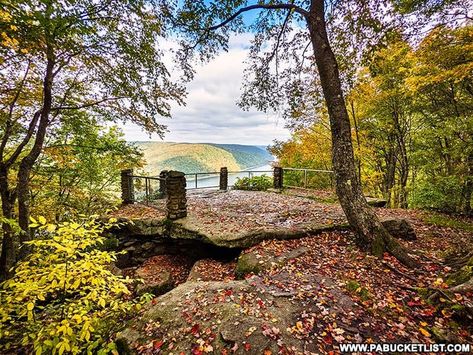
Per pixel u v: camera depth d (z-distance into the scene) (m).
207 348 2.71
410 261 4.41
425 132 9.83
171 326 3.14
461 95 9.05
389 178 15.88
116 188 11.58
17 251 6.20
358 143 13.79
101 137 9.21
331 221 6.59
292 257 4.89
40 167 8.30
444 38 7.44
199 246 6.91
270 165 20.78
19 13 3.36
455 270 4.07
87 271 2.89
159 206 8.95
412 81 8.34
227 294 3.64
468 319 2.88
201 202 10.24
